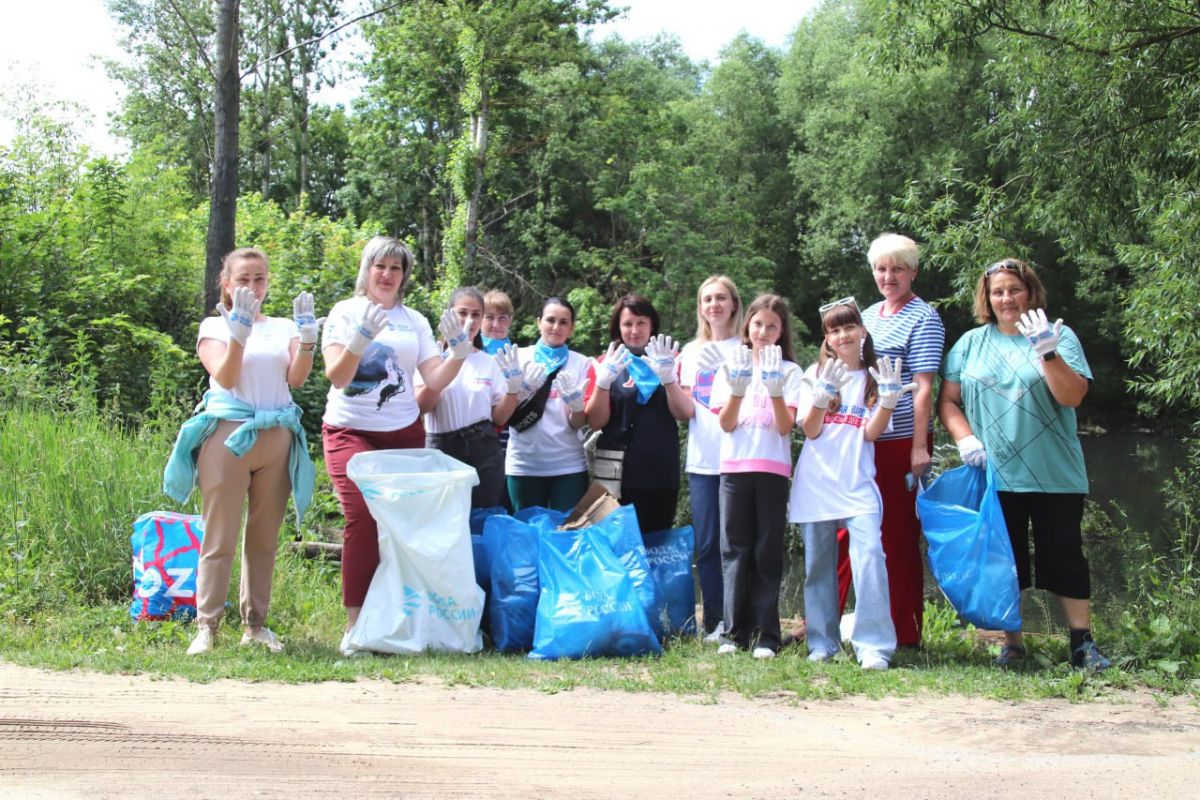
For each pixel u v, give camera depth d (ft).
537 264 89.76
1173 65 34.58
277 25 114.42
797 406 18.92
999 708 15.33
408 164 99.91
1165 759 13.10
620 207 85.35
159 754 12.11
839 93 101.19
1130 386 37.32
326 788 11.23
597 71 113.60
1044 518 18.22
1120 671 17.22
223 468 17.70
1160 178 36.01
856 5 105.91
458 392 20.56
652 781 11.87
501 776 11.85
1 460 23.93
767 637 18.44
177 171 66.13
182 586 19.83
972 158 89.15
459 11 79.46
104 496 22.90
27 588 20.31
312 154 126.41
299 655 17.47
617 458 20.99
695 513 20.13
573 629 17.79
